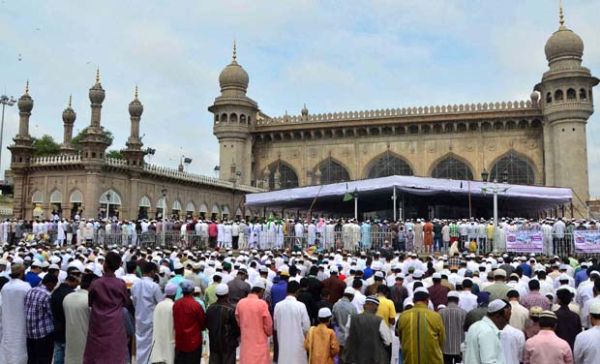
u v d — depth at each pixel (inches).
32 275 407.2
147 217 1502.2
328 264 578.2
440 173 1845.5
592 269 517.7
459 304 369.7
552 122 1662.2
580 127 1615.4
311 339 290.8
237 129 1939.0
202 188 1718.8
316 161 1968.5
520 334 267.9
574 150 1606.8
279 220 1095.6
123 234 1105.4
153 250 761.6
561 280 428.1
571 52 1648.6
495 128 1797.5
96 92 1390.3
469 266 576.4
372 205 1547.7
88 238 1109.7
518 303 329.1
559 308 313.0
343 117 1927.9
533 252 877.2
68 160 1398.9
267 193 1222.3
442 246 990.4
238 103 1943.9
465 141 1824.6
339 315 333.7
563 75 1619.1
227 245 1088.2
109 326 282.2
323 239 1020.5
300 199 1266.0
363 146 1924.2
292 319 308.5
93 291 285.0
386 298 354.0
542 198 1135.0
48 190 1439.5
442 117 1813.5
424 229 967.6
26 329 312.7
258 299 313.9
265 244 1063.0
